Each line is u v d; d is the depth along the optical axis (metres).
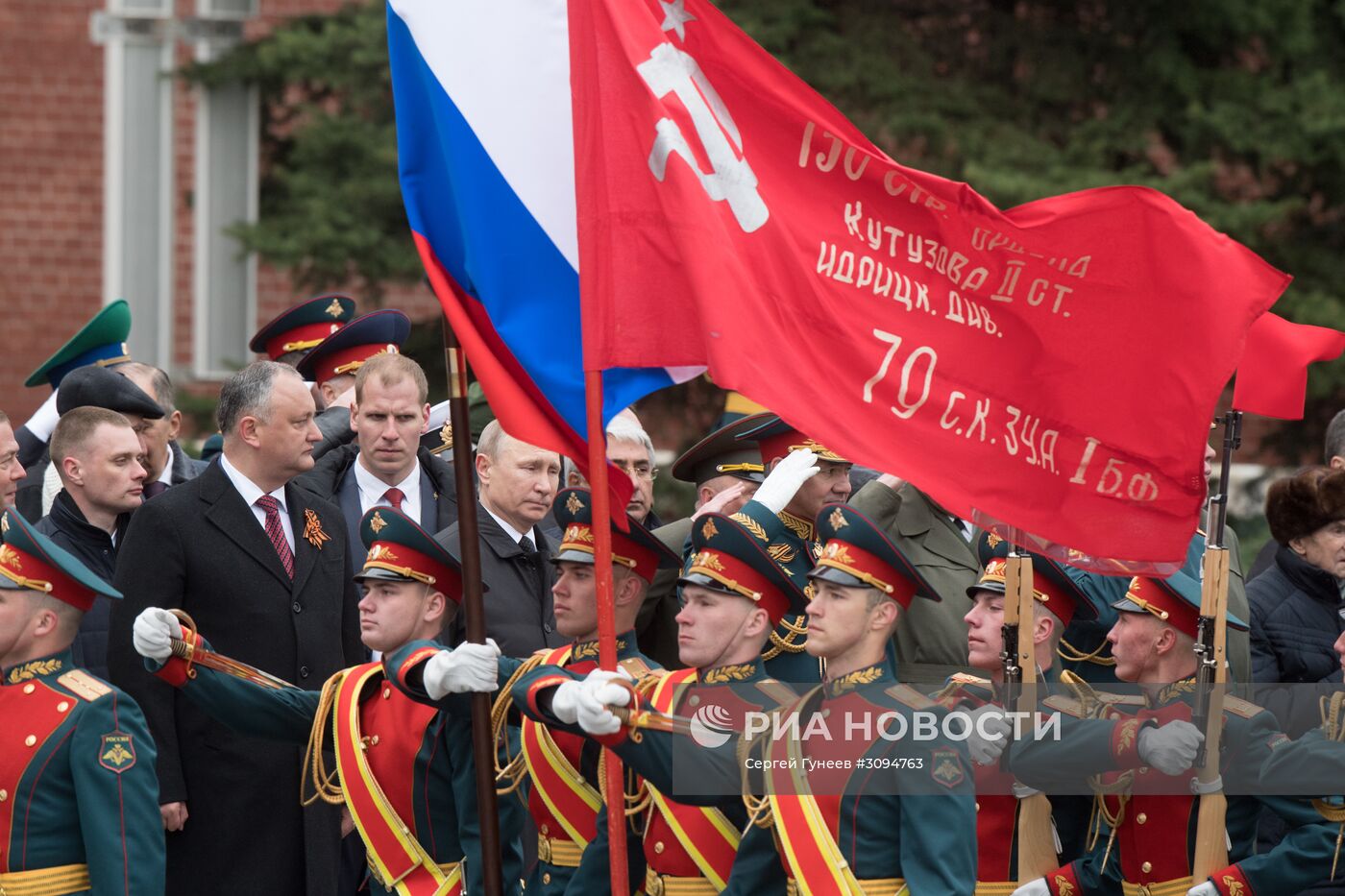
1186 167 25.03
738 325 8.77
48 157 31.02
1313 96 24.80
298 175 24.64
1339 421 12.92
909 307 9.40
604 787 9.93
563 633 10.26
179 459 14.09
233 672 10.19
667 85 9.09
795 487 9.80
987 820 10.29
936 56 25.77
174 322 29.36
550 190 9.34
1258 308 9.75
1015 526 9.45
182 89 24.75
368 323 14.53
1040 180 23.23
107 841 9.57
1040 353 9.62
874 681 9.04
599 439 8.84
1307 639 11.80
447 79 9.30
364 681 10.38
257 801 11.50
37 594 9.85
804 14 24.44
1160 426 9.71
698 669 9.65
